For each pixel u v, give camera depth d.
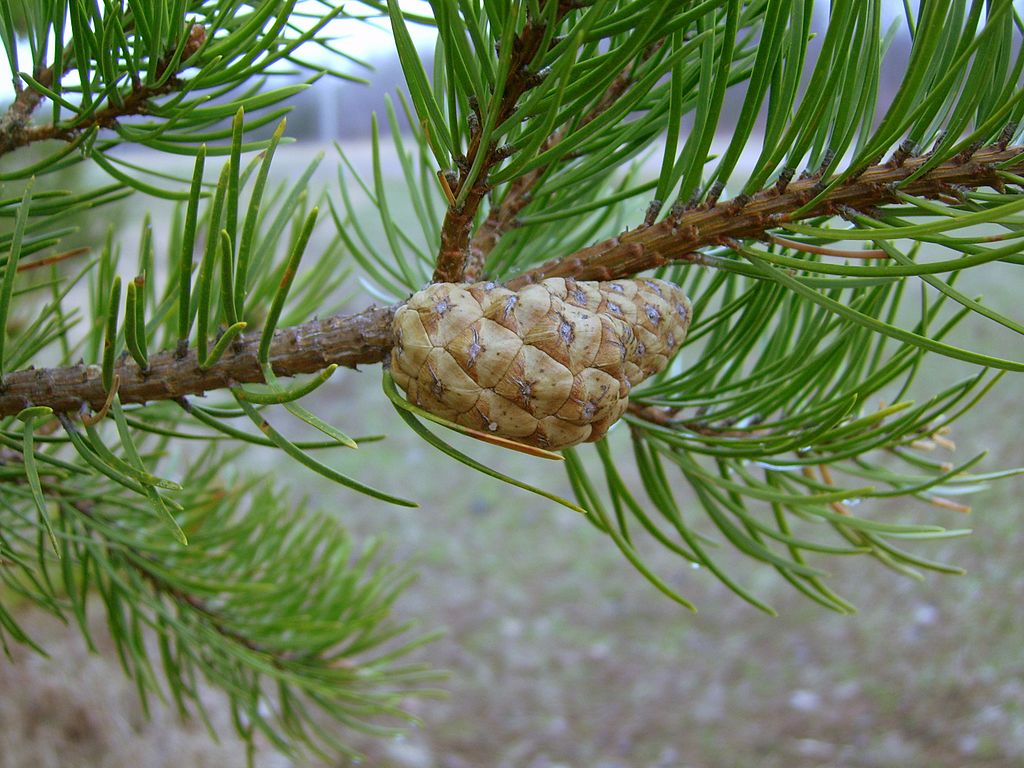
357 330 0.15
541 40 0.13
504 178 0.14
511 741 0.81
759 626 0.92
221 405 0.22
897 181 0.14
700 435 0.20
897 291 0.18
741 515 0.20
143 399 0.16
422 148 0.21
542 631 0.94
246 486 0.27
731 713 0.82
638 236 0.15
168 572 0.24
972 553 0.93
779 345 0.20
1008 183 0.14
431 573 1.01
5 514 0.24
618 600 0.97
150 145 0.17
